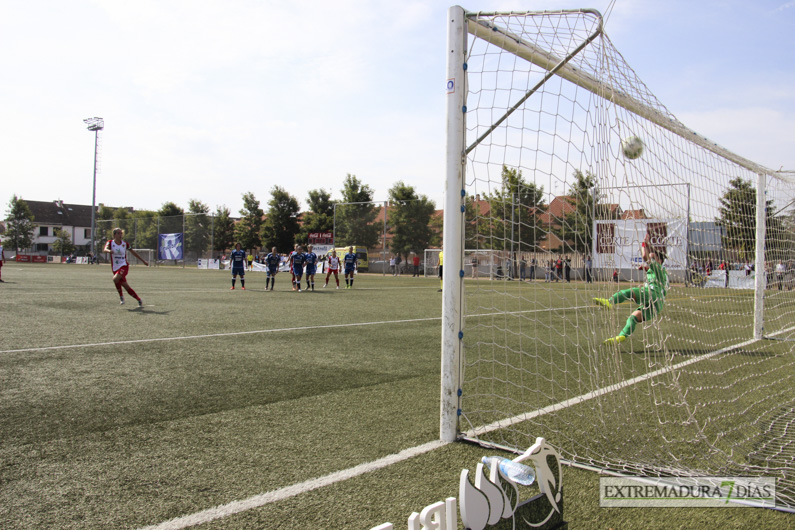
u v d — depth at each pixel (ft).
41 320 30.12
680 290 18.34
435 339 25.58
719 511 8.32
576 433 12.05
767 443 11.94
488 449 10.82
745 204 27.63
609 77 12.28
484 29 12.21
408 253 126.93
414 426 12.25
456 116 11.69
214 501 8.25
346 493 8.58
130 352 20.84
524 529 6.38
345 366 18.92
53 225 263.90
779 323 30.66
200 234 144.77
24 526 7.41
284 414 13.03
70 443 10.80
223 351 21.40
